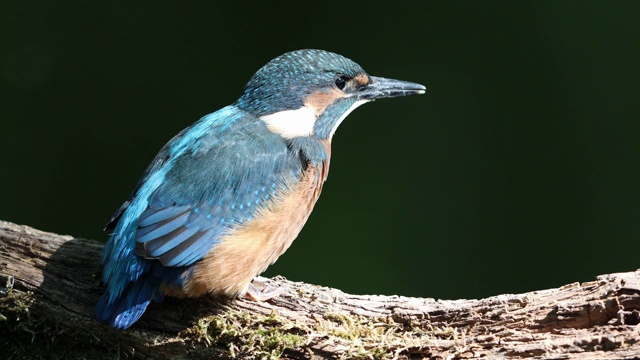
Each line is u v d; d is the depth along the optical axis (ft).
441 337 31.24
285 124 36.35
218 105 61.41
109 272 31.01
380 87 39.91
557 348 28.04
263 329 31.12
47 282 32.50
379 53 60.34
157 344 31.32
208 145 33.83
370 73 59.77
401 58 60.03
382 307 32.99
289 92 37.37
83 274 33.04
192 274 31.58
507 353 28.53
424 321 32.09
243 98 37.65
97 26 63.10
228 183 32.65
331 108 38.50
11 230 34.37
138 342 31.45
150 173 33.58
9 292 32.17
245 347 30.86
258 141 34.35
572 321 29.48
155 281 31.14
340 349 30.22
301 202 34.68
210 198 32.17
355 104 39.65
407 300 33.17
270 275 54.29
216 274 31.89
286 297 33.53
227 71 62.03
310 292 33.86
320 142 37.22
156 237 30.71
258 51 62.03
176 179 32.37
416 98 58.85
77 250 33.91
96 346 31.99
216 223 31.99
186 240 31.27
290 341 30.50
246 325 31.50
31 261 33.35
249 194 32.89
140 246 30.30
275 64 37.88
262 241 33.04
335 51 60.75
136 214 31.65
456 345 29.55
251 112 37.04
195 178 32.35
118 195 59.00
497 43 59.47
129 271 30.66
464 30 60.03
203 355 31.27
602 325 29.09
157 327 31.55
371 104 58.75
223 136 34.42
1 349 32.58
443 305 32.53
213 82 61.87
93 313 31.12
